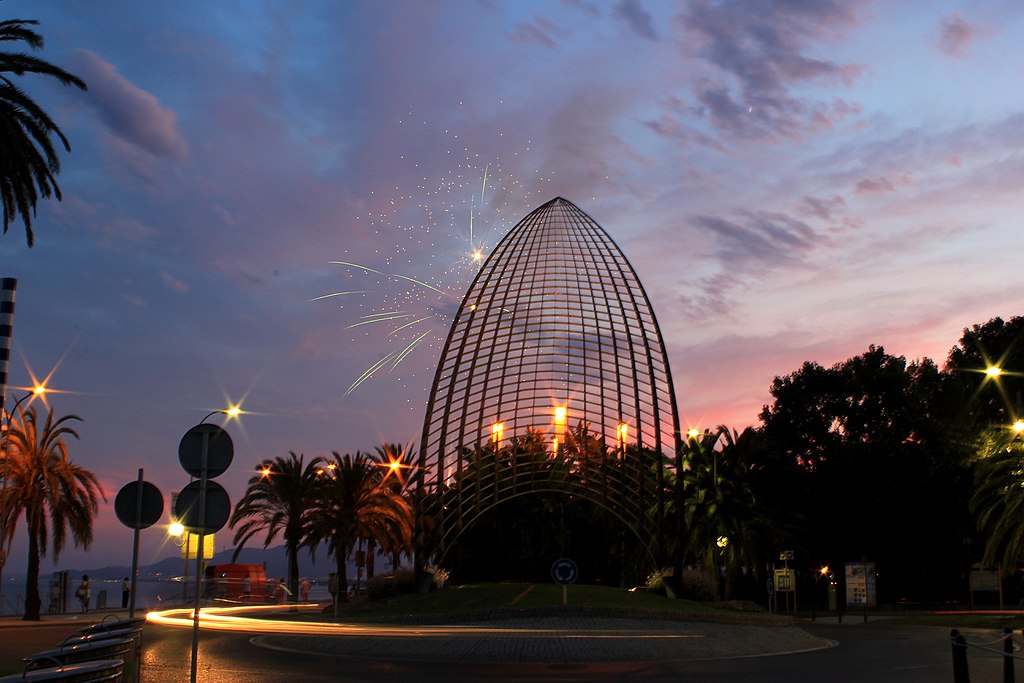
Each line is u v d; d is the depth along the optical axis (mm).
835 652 28672
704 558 64688
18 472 46125
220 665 22859
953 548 74125
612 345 48125
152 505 17578
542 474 51312
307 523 61219
